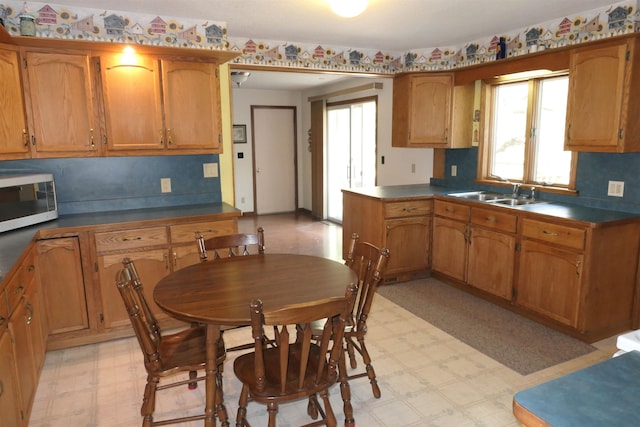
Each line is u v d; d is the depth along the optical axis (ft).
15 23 9.58
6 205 9.12
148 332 6.31
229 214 11.02
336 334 5.99
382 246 13.94
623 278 10.36
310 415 7.63
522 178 13.88
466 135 15.19
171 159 12.14
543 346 10.05
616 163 10.98
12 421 6.08
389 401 8.03
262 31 12.49
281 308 5.56
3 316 6.06
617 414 2.99
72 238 9.68
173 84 10.79
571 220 9.97
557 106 12.70
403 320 11.53
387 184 19.71
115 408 7.91
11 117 9.35
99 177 11.48
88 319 10.11
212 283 7.16
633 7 9.91
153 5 10.02
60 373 9.04
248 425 6.98
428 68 15.11
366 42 14.08
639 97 9.80
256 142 26.35
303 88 25.08
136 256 10.24
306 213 27.37
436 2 10.09
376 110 20.01
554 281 10.56
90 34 10.28
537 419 2.99
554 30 11.67
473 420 7.49
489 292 12.50
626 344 3.92
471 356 9.63
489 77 13.60
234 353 9.96
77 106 10.04
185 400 8.19
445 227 13.93
